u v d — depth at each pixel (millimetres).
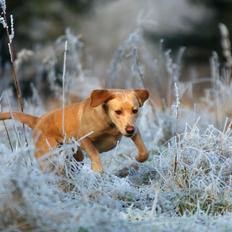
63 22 28906
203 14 31297
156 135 13867
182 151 10977
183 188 10250
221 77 18156
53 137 10984
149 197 9891
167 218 8867
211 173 10195
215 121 15297
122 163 11703
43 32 28234
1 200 7965
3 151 9141
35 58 25406
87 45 28406
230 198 9961
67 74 16719
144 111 15250
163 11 30297
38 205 8055
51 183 9328
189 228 8375
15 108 17188
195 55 30750
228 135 11609
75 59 17953
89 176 9805
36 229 7828
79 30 28859
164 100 15820
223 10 31734
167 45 30328
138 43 17297
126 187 9922
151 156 12641
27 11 28609
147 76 21453
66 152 10078
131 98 10430
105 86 16922
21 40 27969
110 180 10320
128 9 29359
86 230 7910
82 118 10617
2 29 27125
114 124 10555
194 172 10555
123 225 8125
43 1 28984
